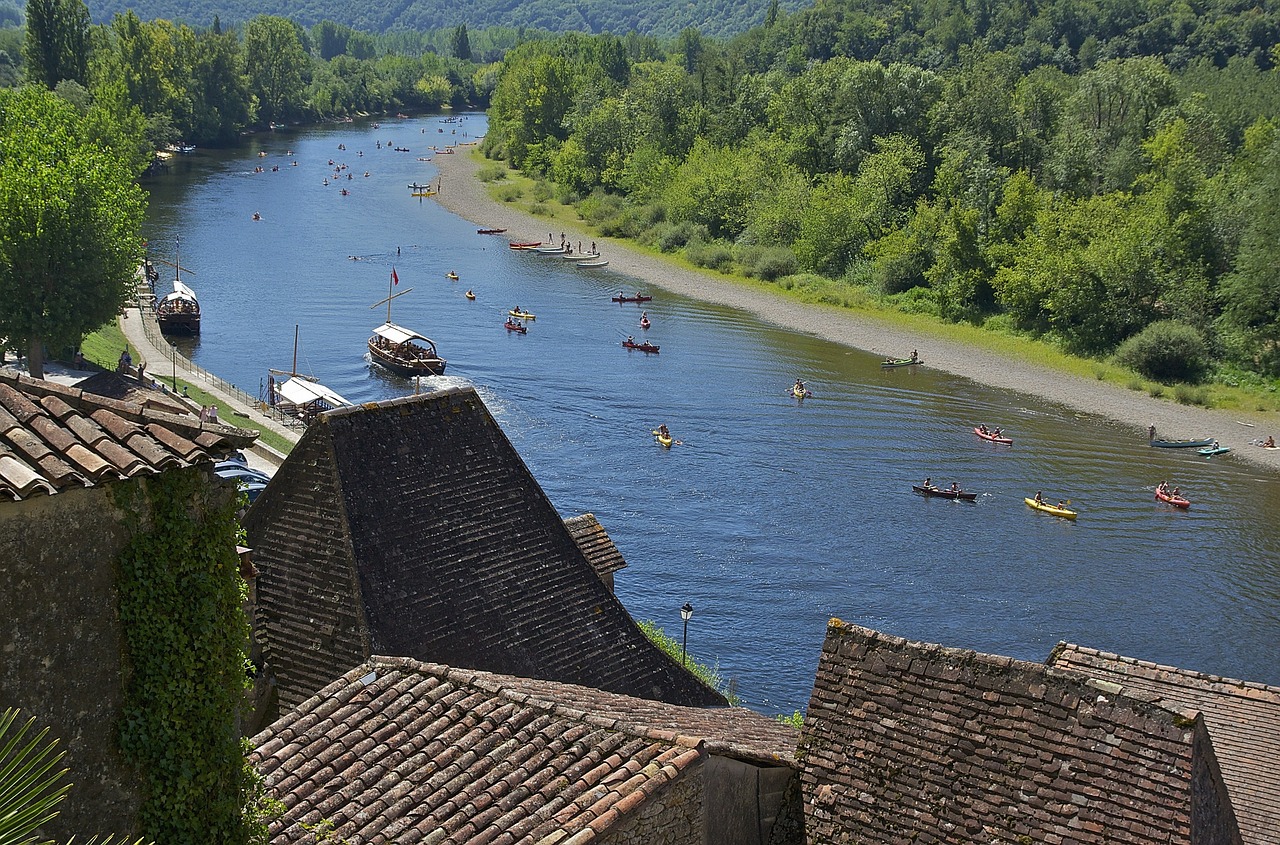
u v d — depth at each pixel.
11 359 96.62
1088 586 69.38
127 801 14.67
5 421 14.09
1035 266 122.31
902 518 77.94
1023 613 65.88
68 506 13.91
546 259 157.75
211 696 15.16
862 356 117.31
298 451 25.81
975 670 19.41
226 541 15.18
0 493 13.20
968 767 18.58
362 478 25.52
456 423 27.42
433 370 104.88
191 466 14.62
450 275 143.38
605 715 19.34
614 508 77.50
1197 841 17.22
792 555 71.44
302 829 16.58
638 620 62.38
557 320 126.56
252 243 155.00
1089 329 118.69
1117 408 104.06
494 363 109.94
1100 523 78.69
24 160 89.75
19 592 13.71
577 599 26.91
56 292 85.94
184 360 103.69
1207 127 151.12
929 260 138.88
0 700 13.71
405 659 20.47
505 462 27.69
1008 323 126.69
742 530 74.75
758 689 56.41
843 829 18.72
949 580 69.31
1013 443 93.81
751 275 151.12
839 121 170.38
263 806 16.52
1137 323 117.12
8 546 13.59
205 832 15.24
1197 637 64.25
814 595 66.44
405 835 16.41
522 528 27.06
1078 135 146.75
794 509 78.44
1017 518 79.00
